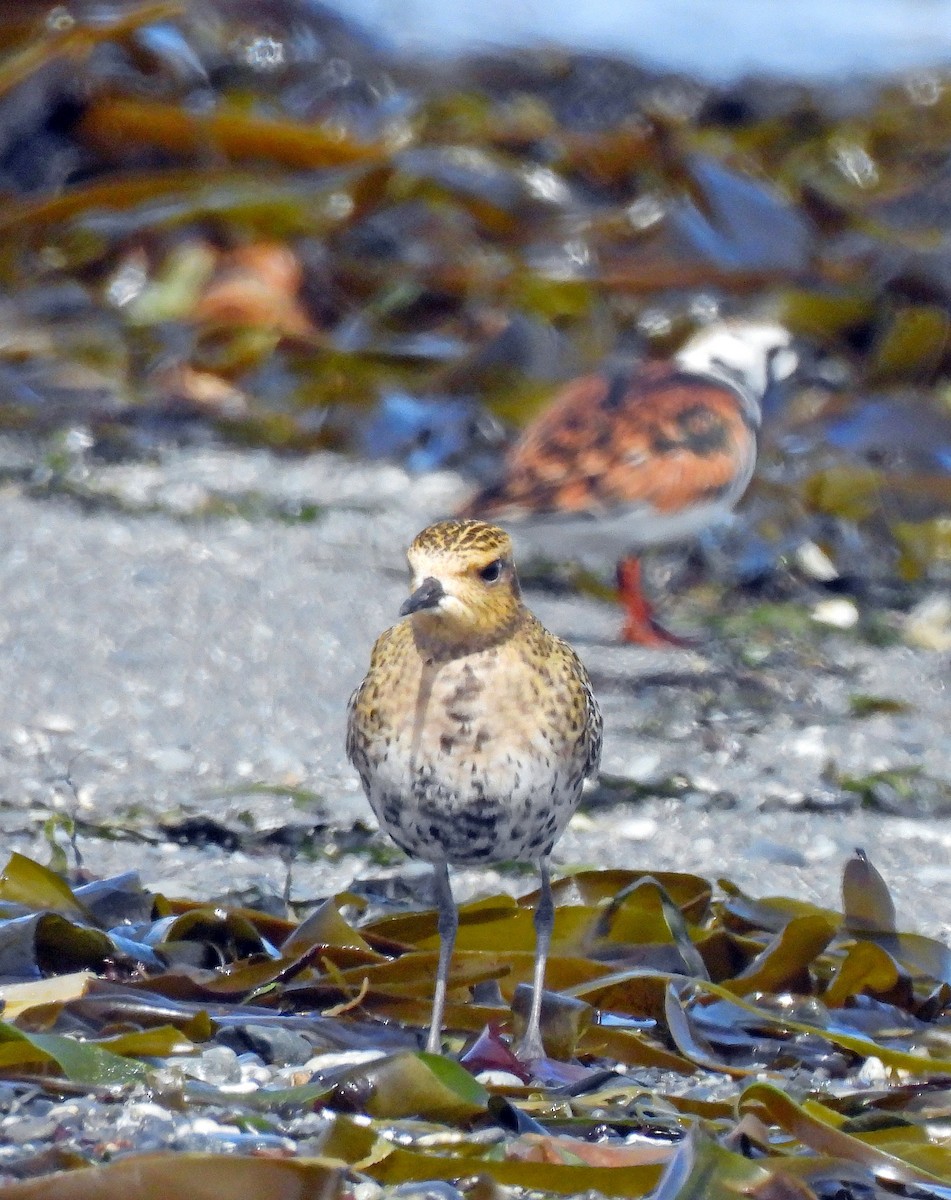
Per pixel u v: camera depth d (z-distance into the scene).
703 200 19.41
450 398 17.64
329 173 19.94
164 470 16.48
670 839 10.81
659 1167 6.01
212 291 18.53
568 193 20.11
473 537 7.86
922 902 9.96
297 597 14.03
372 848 10.27
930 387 18.06
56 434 16.88
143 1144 6.17
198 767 11.24
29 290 18.52
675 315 18.31
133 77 20.97
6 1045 6.62
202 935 8.26
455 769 7.79
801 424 16.70
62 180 19.84
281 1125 6.44
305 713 12.16
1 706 11.87
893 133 23.28
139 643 12.98
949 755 12.38
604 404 14.48
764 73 25.80
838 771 11.93
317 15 24.31
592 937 8.43
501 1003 8.18
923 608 15.27
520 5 26.80
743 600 15.37
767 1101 6.42
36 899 8.37
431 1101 6.56
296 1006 7.81
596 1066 7.42
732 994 7.76
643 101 24.83
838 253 19.69
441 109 21.86
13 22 20.86
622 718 12.70
